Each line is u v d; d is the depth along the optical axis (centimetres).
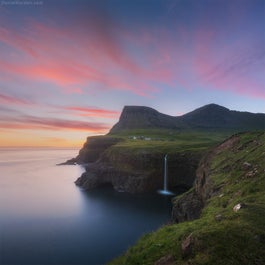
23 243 5306
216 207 2464
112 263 1952
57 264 4384
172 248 1622
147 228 6216
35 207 8088
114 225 6469
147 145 13462
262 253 1305
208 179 3875
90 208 8006
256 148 3859
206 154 6003
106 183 12275
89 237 5644
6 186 11506
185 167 10769
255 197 2170
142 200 9081
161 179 11056
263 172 2755
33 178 13950
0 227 6297
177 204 4762
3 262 4450
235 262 1259
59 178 13975
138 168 11256
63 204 8531
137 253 1844
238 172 3294
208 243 1400
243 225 1527
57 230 6103
